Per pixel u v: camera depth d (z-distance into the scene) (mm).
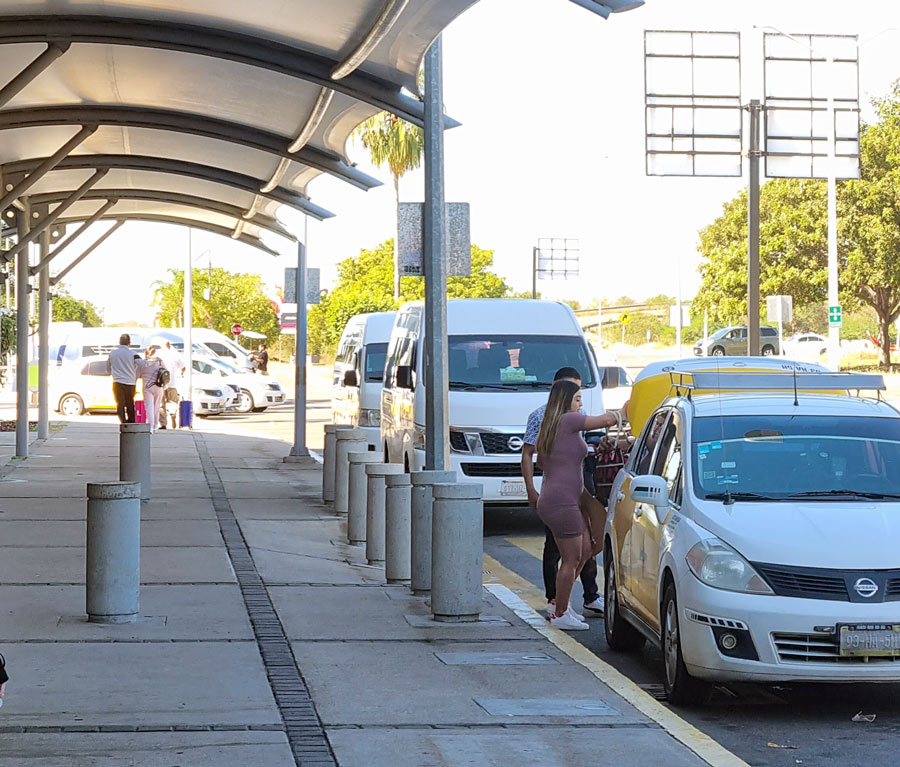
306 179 20047
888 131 64875
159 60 14859
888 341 67062
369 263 86688
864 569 7492
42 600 10367
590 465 11711
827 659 7391
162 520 15648
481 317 17188
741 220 71750
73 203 23422
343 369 26953
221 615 9945
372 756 6484
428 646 9172
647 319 105438
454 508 10039
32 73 13758
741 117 35656
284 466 23781
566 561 10227
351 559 13266
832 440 8781
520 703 7629
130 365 29859
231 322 105250
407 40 12367
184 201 23500
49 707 7219
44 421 28438
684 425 8930
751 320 31844
